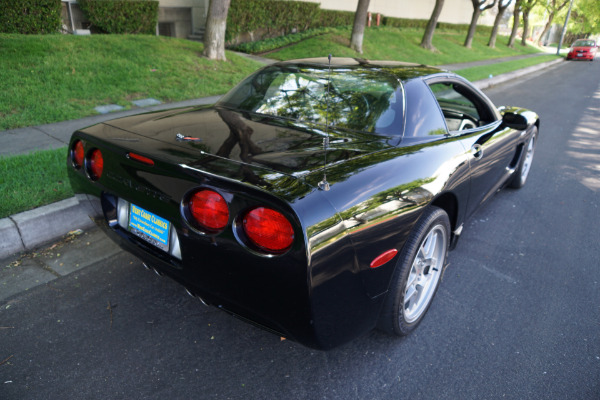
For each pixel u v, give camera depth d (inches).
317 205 62.6
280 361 84.0
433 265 96.9
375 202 71.3
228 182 63.9
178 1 601.6
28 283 102.6
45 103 236.8
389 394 77.5
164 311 96.4
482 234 144.3
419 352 88.7
